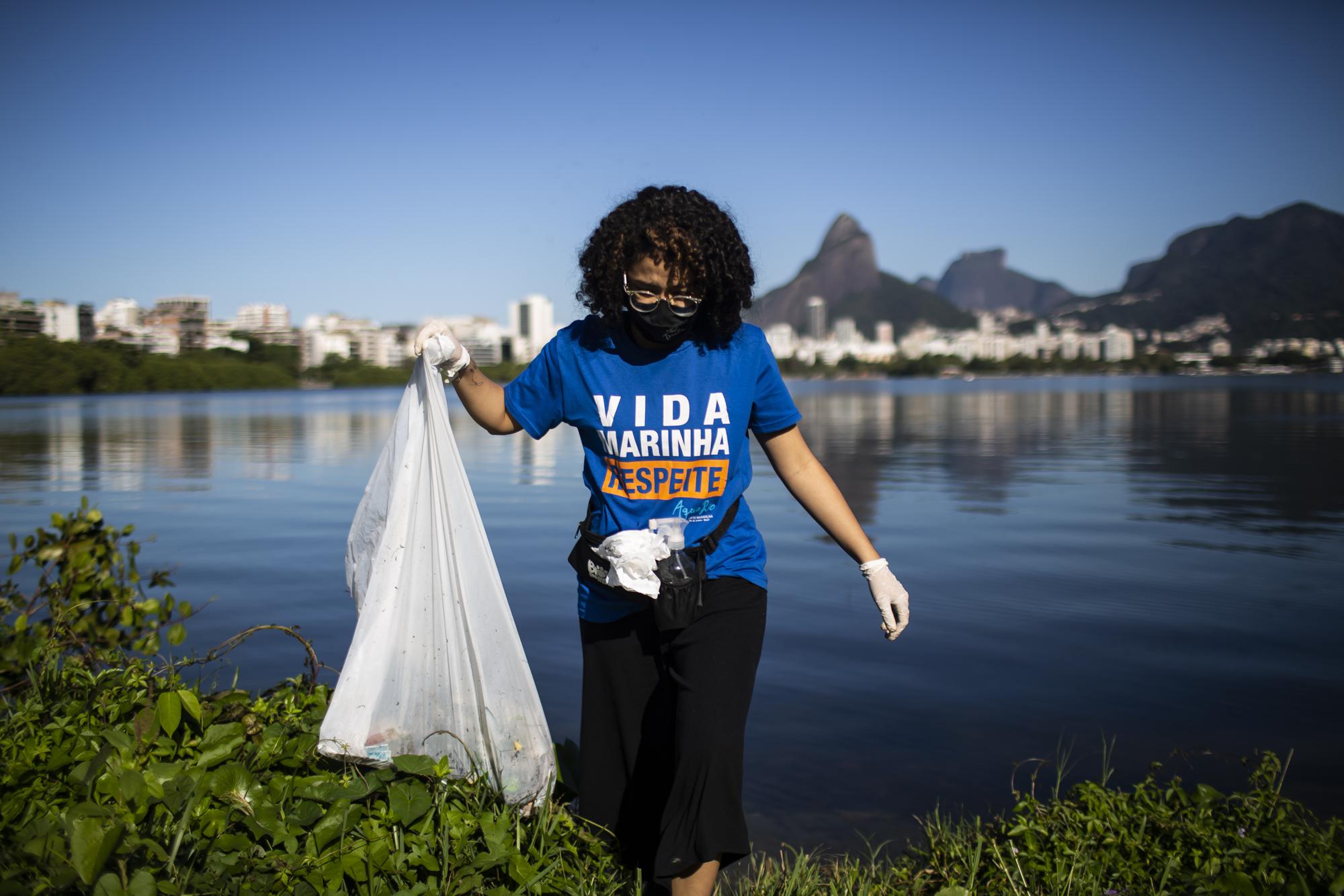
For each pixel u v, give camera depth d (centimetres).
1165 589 602
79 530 303
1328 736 342
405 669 222
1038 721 358
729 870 249
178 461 1638
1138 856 219
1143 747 333
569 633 486
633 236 192
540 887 193
